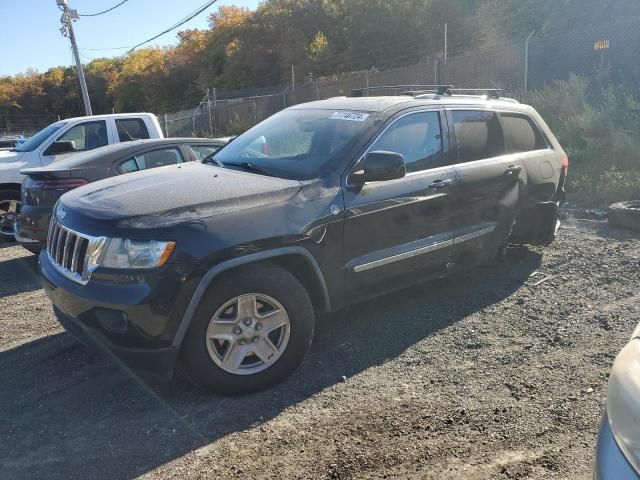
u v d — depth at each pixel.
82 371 3.98
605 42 13.59
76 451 3.04
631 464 1.77
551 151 5.93
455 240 4.71
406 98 4.88
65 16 24.30
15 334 4.80
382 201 4.14
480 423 3.16
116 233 3.32
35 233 6.39
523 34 22.81
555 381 3.57
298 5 42.28
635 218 6.66
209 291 3.37
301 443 3.04
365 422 3.21
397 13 33.31
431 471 2.79
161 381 3.69
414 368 3.83
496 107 5.45
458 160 4.84
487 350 4.04
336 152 4.13
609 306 4.67
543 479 2.70
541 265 5.80
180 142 7.08
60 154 8.72
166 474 2.83
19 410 3.49
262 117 21.78
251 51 45.59
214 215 3.45
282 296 3.58
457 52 24.34
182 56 57.72
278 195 3.72
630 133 9.84
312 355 4.07
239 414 3.34
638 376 1.92
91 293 3.31
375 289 4.26
